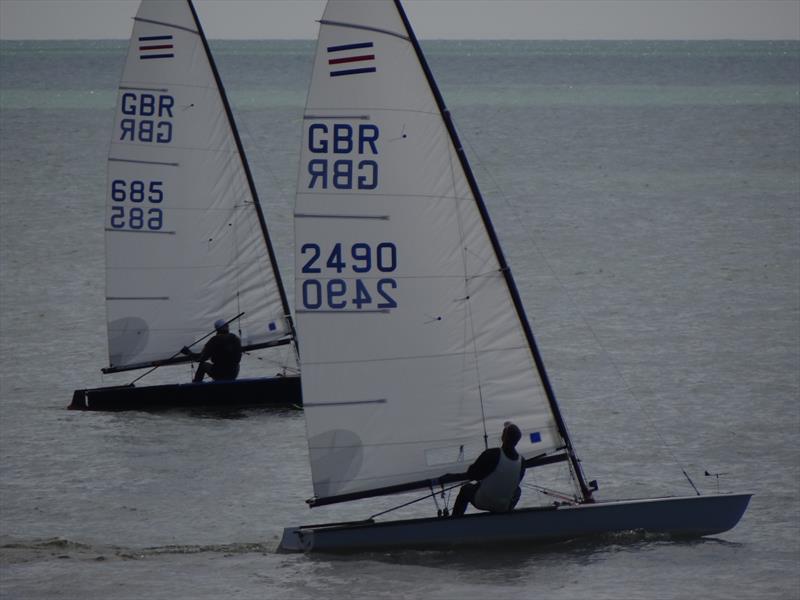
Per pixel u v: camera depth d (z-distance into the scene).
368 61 64.56
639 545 63.16
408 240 64.94
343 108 64.75
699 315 123.25
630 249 165.00
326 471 64.88
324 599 55.31
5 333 118.94
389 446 65.06
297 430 88.56
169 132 103.31
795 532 65.38
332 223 64.75
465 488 63.31
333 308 64.75
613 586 57.09
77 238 174.38
